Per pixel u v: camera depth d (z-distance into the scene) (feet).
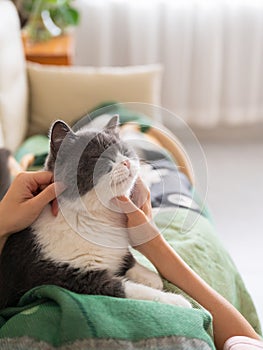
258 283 7.30
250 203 9.41
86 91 7.75
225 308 3.70
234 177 10.28
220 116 11.78
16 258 3.53
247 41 11.13
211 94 11.36
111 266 3.60
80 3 10.73
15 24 7.77
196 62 11.23
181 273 3.74
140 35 11.00
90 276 3.47
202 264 4.46
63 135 3.48
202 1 10.76
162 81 11.32
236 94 11.47
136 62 11.15
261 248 8.15
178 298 3.49
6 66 7.08
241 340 3.36
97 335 2.91
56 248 3.49
